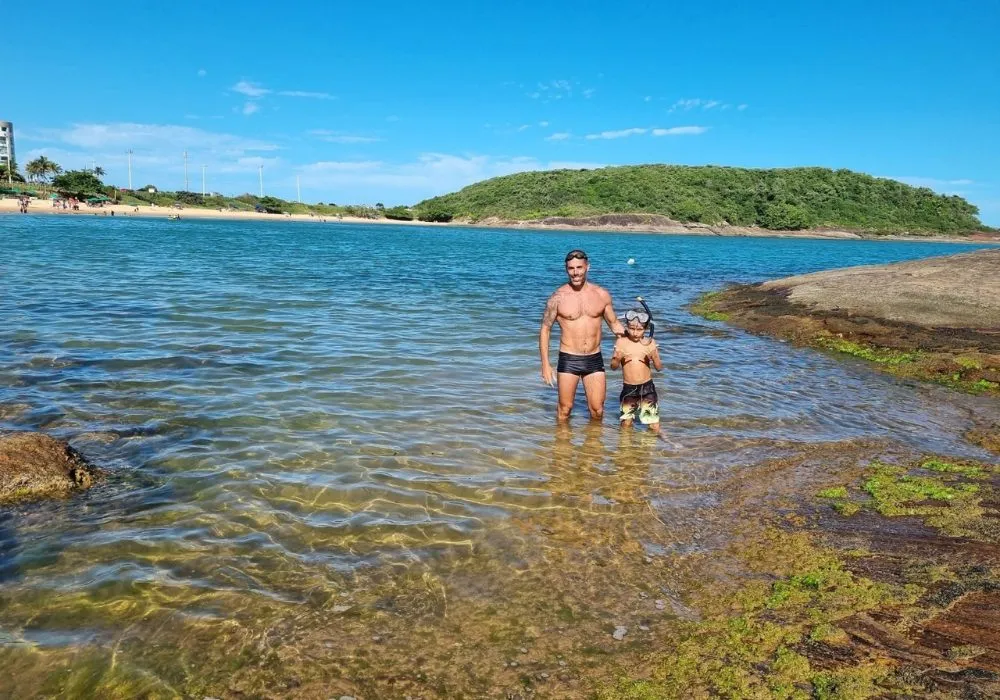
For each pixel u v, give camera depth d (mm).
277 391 8562
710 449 7160
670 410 8672
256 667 3480
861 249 88812
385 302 18016
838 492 5969
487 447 6945
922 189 181875
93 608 3932
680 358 12219
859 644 3609
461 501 5613
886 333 14305
